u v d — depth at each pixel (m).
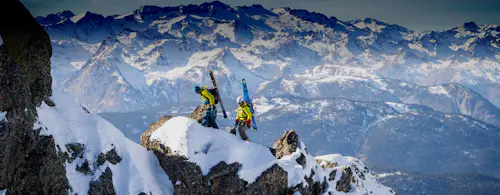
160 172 14.66
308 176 17.27
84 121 13.38
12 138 10.84
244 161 14.87
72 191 12.24
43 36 12.38
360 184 28.55
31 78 12.10
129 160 13.80
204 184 14.41
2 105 10.71
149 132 15.56
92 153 13.00
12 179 10.91
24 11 12.02
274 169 15.27
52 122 12.47
